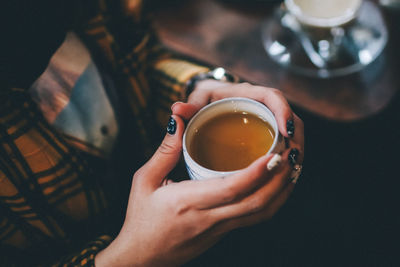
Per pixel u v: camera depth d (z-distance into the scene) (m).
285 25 0.73
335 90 0.65
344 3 0.66
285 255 0.79
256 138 0.45
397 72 0.65
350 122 0.62
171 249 0.46
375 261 0.78
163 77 0.62
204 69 0.61
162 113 0.63
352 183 0.88
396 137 0.88
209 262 0.73
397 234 0.81
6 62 0.47
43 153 0.49
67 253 0.55
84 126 0.54
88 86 0.54
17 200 0.49
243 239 0.78
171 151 0.45
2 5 0.46
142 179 0.46
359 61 0.66
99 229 0.57
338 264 0.79
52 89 0.52
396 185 0.85
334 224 0.83
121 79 0.60
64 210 0.52
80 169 0.52
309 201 0.87
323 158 0.90
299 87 0.66
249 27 0.75
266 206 0.44
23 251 0.53
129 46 0.60
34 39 0.48
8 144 0.47
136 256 0.46
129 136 0.61
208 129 0.46
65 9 0.51
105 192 0.55
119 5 0.59
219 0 0.80
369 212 0.84
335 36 0.68
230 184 0.40
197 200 0.42
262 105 0.45
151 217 0.44
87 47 0.56
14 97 0.48
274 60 0.69
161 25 0.78
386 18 0.70
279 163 0.40
